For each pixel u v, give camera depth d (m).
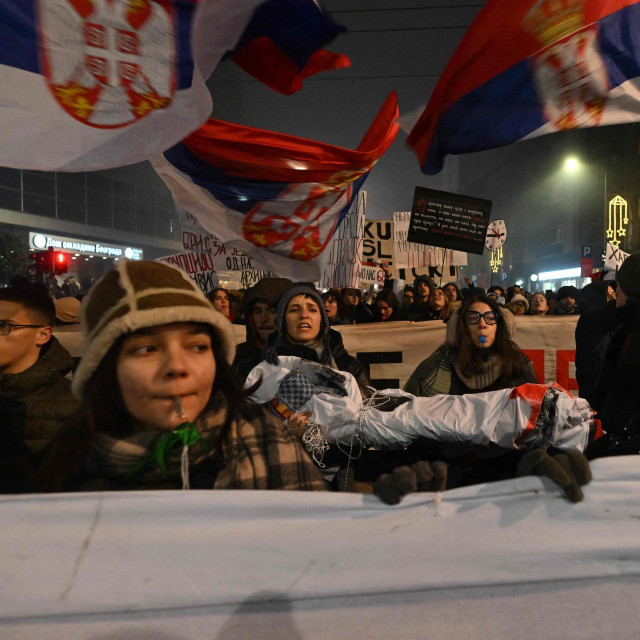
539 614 1.11
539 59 2.87
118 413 1.19
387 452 2.22
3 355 2.09
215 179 3.64
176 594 1.06
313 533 1.08
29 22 2.03
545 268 51.50
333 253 6.98
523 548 1.10
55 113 2.08
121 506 1.05
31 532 1.04
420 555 1.10
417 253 9.91
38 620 1.05
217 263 6.29
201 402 1.19
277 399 2.23
